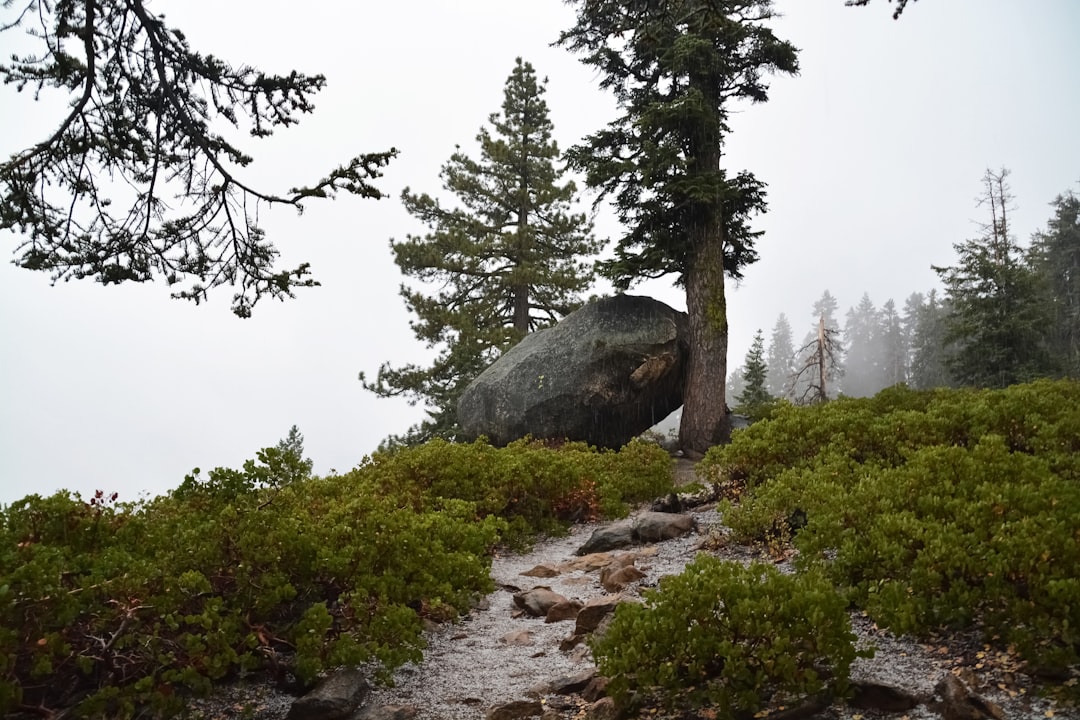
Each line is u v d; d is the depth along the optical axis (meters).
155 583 4.24
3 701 3.21
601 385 16.83
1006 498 5.07
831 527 5.67
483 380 18.41
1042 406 8.59
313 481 9.07
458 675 5.07
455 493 10.15
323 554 5.01
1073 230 40.81
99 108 6.22
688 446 16.70
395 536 5.54
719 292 16.98
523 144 26.44
